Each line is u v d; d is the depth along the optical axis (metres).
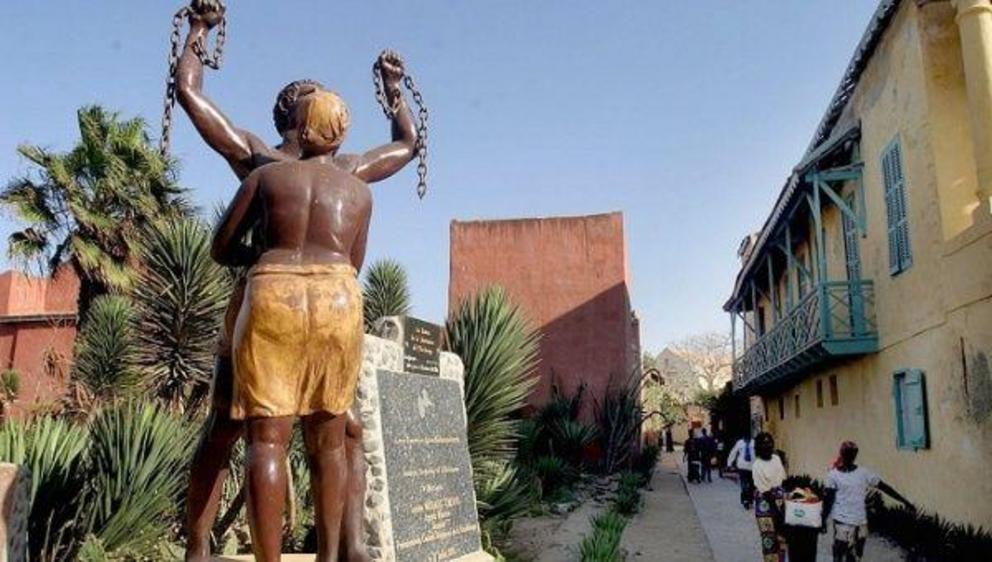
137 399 7.85
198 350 8.62
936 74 10.57
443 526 6.16
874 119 12.80
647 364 45.69
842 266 15.04
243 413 2.62
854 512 7.72
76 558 5.75
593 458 19.61
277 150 3.14
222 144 3.01
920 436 11.02
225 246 2.87
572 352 21.81
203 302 8.66
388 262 13.03
